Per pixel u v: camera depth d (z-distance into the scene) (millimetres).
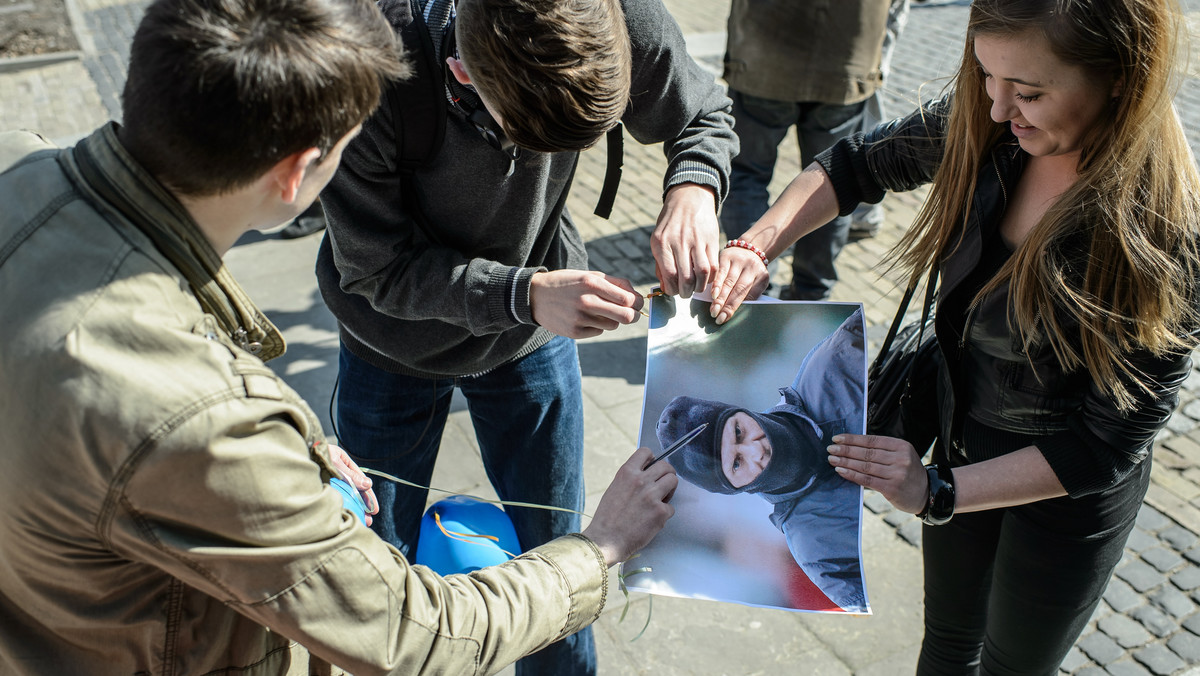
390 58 1038
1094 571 1676
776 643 2592
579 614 1256
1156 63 1205
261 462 949
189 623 1081
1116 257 1320
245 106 896
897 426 1833
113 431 890
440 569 2041
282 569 985
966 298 1604
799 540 1561
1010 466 1524
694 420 1672
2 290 939
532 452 2045
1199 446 3229
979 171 1544
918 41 6730
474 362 1890
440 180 1638
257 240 4574
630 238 4570
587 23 1264
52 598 1020
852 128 3672
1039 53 1225
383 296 1702
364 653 1044
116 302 913
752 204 3693
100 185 961
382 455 2000
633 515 1360
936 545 1882
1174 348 1352
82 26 7164
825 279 3818
